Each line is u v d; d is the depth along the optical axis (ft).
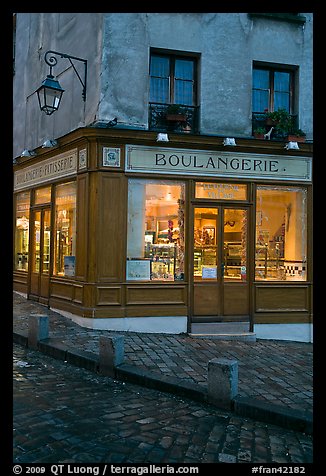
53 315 32.48
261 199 32.27
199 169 30.81
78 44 32.78
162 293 30.09
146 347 25.34
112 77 29.94
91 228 29.66
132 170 29.78
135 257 30.01
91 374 21.17
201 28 31.86
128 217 29.96
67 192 33.45
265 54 33.04
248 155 31.65
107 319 29.07
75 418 15.42
